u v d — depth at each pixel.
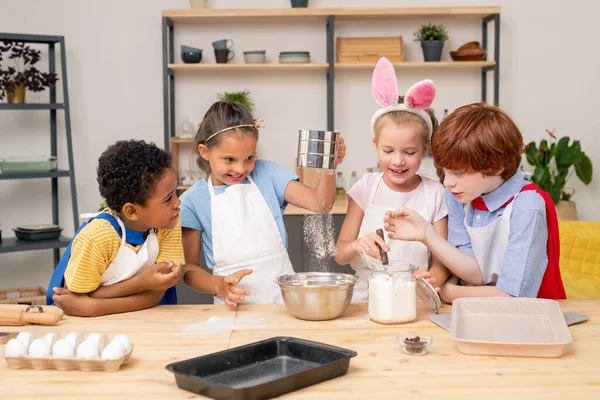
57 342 1.23
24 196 4.11
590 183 4.38
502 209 1.64
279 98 4.23
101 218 1.64
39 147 4.10
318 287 1.49
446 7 3.92
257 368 1.22
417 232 1.69
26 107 3.64
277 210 1.99
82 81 4.13
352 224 2.06
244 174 1.90
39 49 4.05
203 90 4.22
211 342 1.37
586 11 4.28
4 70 3.84
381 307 1.49
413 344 1.27
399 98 1.92
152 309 1.66
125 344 1.24
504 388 1.10
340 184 4.20
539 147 4.06
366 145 4.28
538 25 4.28
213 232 1.96
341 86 4.24
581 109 4.34
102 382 1.15
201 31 4.18
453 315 1.38
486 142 1.50
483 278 1.72
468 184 1.56
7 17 4.03
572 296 2.71
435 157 1.58
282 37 4.19
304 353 1.25
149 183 1.53
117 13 4.13
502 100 4.31
